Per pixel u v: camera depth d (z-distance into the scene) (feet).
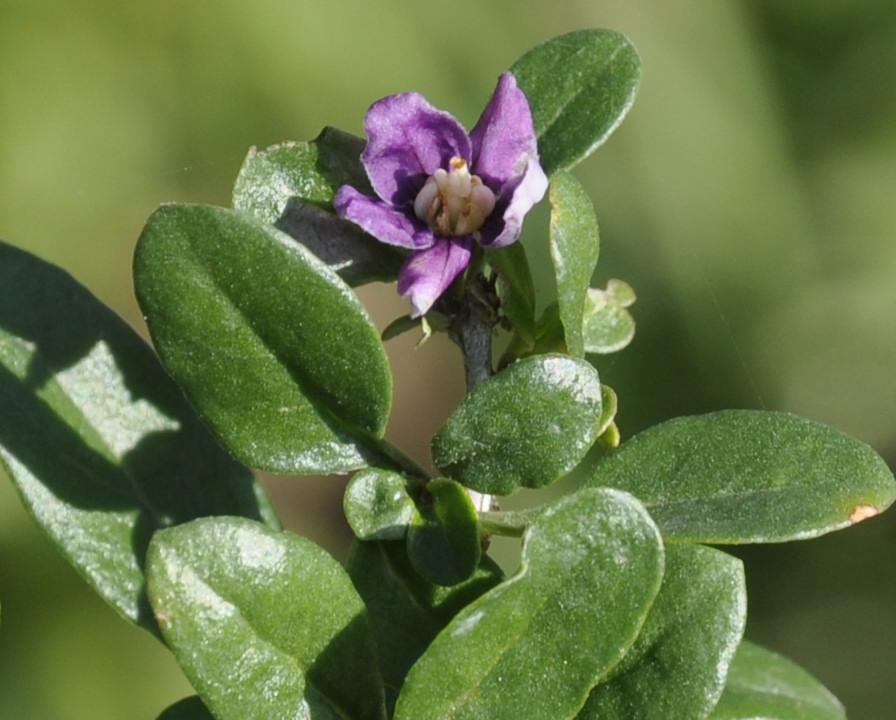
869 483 0.56
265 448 0.56
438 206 0.58
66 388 0.59
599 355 1.00
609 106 0.60
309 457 0.56
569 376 0.56
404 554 0.57
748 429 0.57
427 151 0.59
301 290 0.55
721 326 1.01
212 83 1.01
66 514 0.59
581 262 0.57
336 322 0.56
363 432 0.57
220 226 0.55
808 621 0.98
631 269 1.01
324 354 0.56
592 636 0.54
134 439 0.59
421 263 0.58
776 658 0.64
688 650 0.55
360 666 0.55
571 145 0.60
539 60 0.60
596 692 0.55
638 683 0.55
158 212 0.55
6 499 0.91
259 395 0.56
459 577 0.56
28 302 0.59
